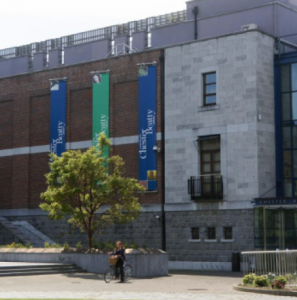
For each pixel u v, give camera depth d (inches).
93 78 1673.2
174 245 1512.1
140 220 1566.2
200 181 1486.2
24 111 1787.6
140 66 1595.7
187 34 1781.5
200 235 1476.4
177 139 1530.5
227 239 1440.7
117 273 1133.7
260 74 1450.5
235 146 1448.1
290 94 1465.3
